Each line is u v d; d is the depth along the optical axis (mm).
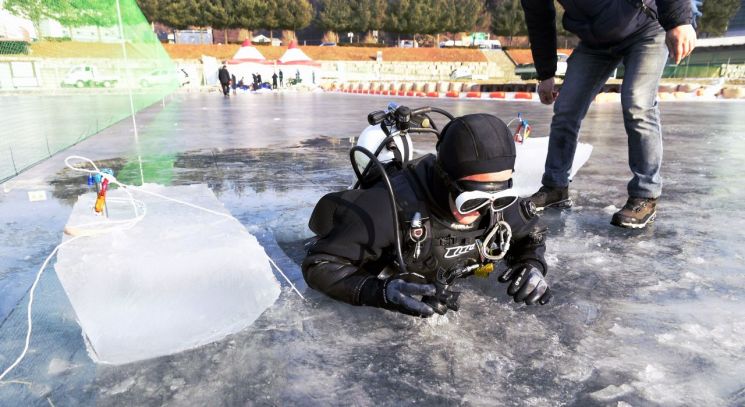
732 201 3135
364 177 1863
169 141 6195
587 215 2861
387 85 27641
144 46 12266
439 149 1415
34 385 1205
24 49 10641
